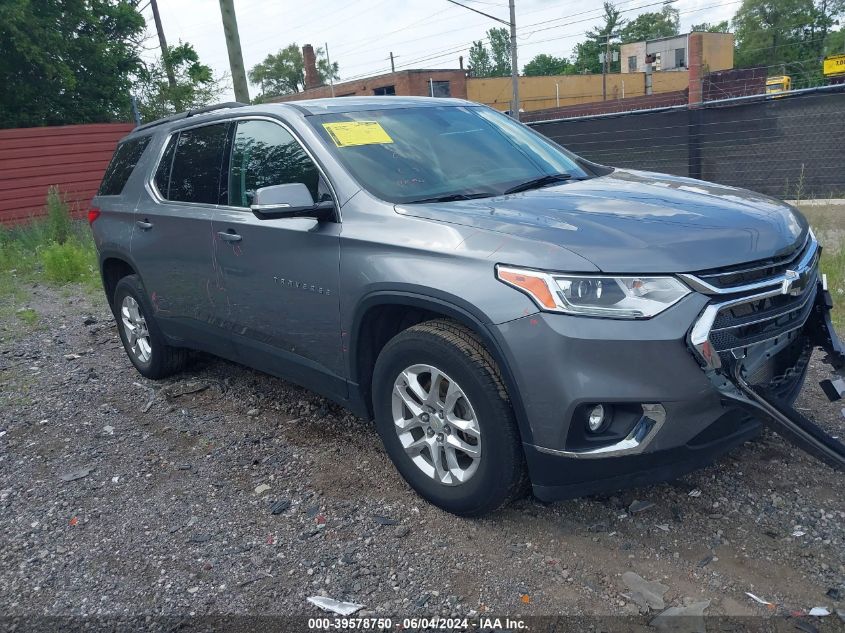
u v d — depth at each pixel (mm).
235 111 4305
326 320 3553
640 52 57969
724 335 2699
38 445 4422
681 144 12391
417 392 3201
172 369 5332
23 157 14883
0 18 15859
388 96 4383
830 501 3164
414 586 2828
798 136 11219
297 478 3738
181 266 4543
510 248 2836
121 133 16078
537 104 49688
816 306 3289
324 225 3510
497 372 2895
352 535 3189
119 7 19344
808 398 4164
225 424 4496
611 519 3154
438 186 3584
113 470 4012
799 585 2672
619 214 3068
